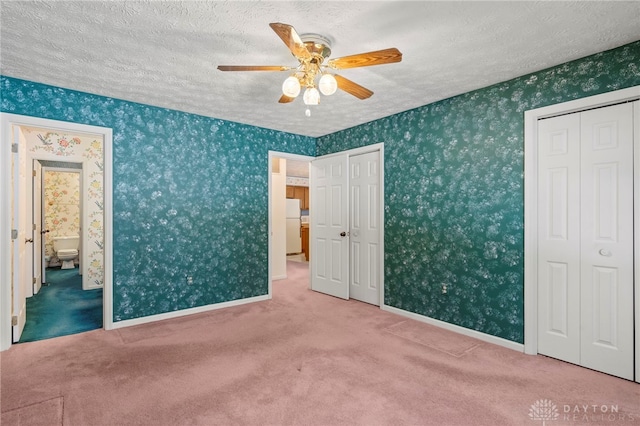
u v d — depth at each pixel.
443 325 3.39
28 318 3.67
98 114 3.25
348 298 4.51
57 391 2.17
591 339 2.52
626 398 2.12
